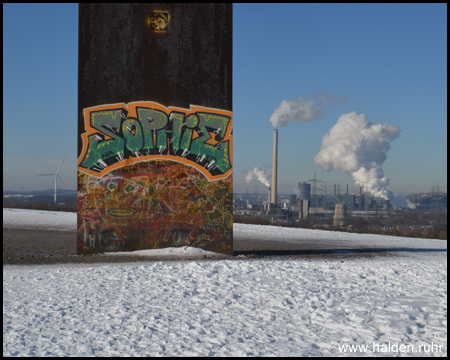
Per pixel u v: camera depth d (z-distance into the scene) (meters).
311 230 28.56
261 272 10.59
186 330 5.91
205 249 13.97
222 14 14.29
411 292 8.54
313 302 7.61
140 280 9.40
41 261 12.41
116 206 13.73
